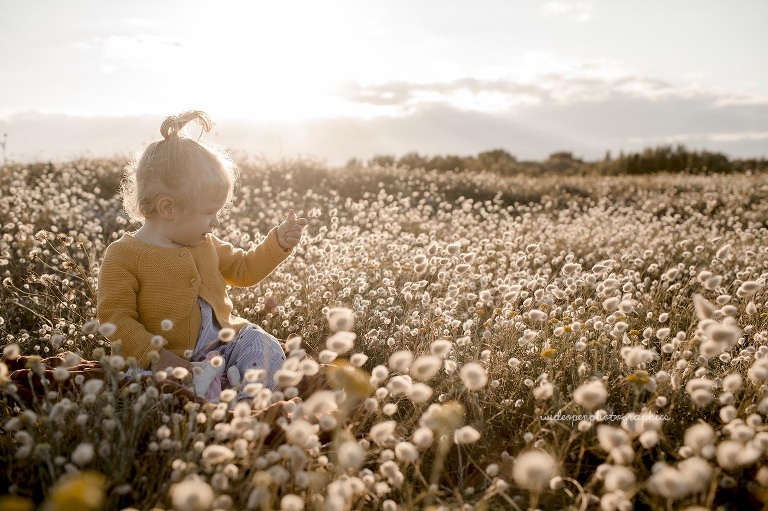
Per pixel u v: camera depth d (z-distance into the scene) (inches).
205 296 115.5
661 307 161.0
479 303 157.9
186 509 51.3
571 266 118.7
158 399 87.7
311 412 70.6
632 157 885.8
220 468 72.7
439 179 518.0
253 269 130.7
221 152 119.6
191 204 108.4
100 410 82.3
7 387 82.3
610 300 102.9
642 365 108.2
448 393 104.3
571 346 118.1
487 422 99.3
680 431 94.0
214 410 82.9
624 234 276.2
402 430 95.6
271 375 106.9
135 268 109.0
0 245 189.5
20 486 76.9
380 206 334.6
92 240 238.1
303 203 352.5
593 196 536.4
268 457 71.9
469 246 235.1
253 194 381.1
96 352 83.1
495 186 519.5
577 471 84.0
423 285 150.7
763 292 144.6
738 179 652.1
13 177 366.9
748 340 127.5
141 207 110.0
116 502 70.8
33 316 157.4
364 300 150.6
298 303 148.8
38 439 80.0
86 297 157.2
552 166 998.4
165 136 108.7
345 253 195.5
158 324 110.7
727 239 272.1
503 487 74.8
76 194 355.9
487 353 112.1
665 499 75.8
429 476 91.4
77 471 69.0
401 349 130.4
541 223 338.6
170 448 76.9
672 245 261.7
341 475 72.2
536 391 83.1
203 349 113.0
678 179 665.6
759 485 78.0
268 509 63.0
